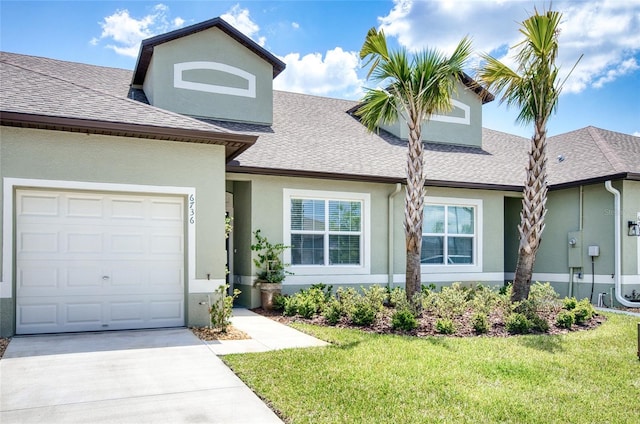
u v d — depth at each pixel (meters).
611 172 13.45
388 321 9.84
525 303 10.07
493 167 16.20
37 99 8.30
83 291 8.68
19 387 5.57
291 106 17.20
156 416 4.80
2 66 9.41
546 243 15.59
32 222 8.38
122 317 8.91
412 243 10.24
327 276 12.79
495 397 5.48
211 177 9.30
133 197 9.05
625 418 4.98
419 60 10.02
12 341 7.78
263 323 9.93
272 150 13.04
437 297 10.32
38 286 8.41
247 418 4.79
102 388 5.58
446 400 5.36
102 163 8.53
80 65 15.86
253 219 12.02
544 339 8.43
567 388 5.88
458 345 7.86
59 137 8.28
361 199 13.39
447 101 10.39
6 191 7.97
